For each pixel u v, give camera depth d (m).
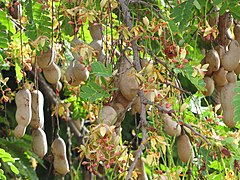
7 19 3.65
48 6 3.50
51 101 4.83
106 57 3.09
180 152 3.14
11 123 5.51
